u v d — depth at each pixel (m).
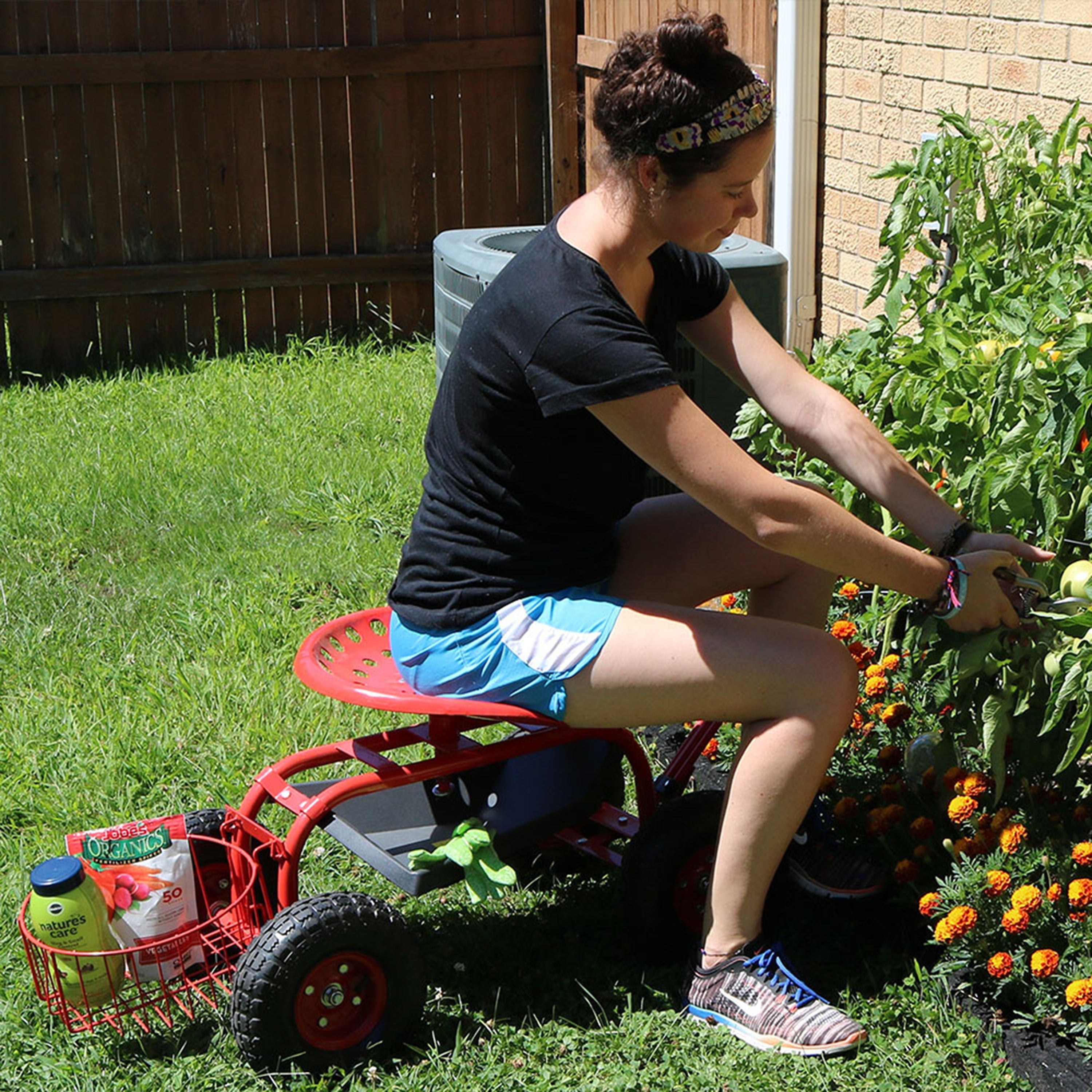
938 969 2.62
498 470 2.57
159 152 8.05
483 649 2.61
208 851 2.86
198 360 7.88
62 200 7.98
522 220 8.52
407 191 8.38
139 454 6.04
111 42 7.87
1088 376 2.57
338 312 8.40
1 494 5.56
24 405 6.99
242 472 5.79
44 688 4.02
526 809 2.87
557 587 2.61
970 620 2.56
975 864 2.65
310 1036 2.53
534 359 2.43
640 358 2.38
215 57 7.94
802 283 5.91
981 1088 2.41
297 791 2.74
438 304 5.16
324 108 8.16
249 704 3.88
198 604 4.57
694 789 3.41
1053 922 2.54
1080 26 4.18
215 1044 2.61
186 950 2.65
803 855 2.91
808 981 2.76
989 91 4.65
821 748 2.50
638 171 2.41
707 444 2.41
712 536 2.80
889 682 3.37
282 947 2.47
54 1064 2.56
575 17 8.06
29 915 2.60
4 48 7.75
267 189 8.23
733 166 2.38
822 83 5.68
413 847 2.74
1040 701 2.65
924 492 2.70
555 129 8.17
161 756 3.64
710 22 2.36
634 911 2.83
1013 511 2.72
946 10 4.82
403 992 2.59
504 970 2.86
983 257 3.40
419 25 8.16
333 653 2.88
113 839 2.62
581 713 2.59
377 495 5.47
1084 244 3.28
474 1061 2.58
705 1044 2.57
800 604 2.83
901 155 5.20
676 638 2.51
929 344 3.05
